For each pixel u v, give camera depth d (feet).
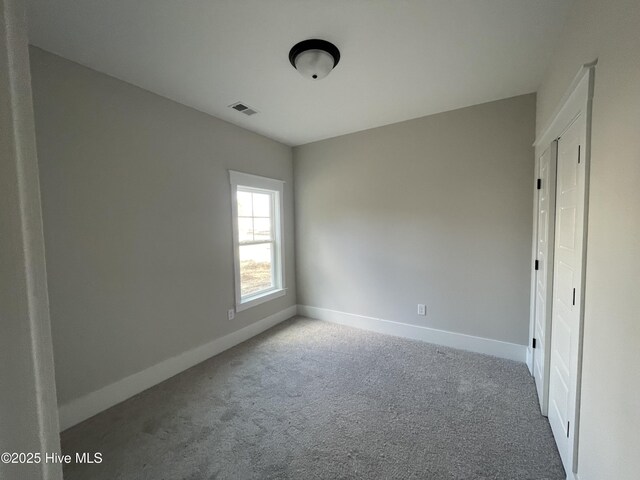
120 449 5.61
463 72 7.13
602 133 3.70
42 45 5.79
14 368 0.98
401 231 10.66
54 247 6.09
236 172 10.30
